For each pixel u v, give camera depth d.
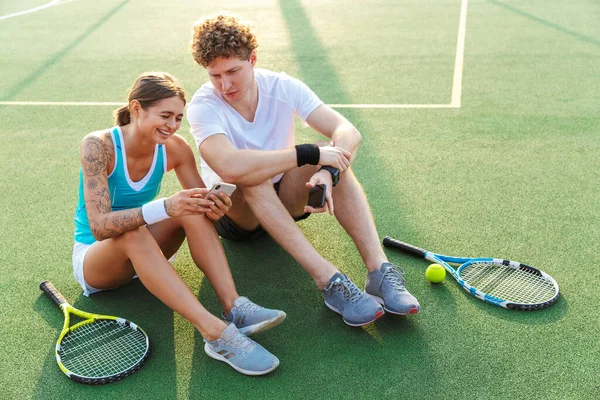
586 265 3.04
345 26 7.82
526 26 7.39
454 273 2.94
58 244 3.41
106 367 2.54
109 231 2.43
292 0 9.52
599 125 4.62
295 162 2.69
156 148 2.68
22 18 9.09
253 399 2.37
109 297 2.98
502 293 2.87
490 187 3.80
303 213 3.12
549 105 5.04
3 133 4.95
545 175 3.92
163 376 2.50
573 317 2.71
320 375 2.47
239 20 2.65
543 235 3.30
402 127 4.75
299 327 2.74
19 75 6.40
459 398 2.33
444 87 5.55
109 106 5.46
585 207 3.54
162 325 2.78
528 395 2.32
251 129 2.90
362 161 4.21
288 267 3.15
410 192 3.79
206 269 2.66
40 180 4.14
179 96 2.51
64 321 2.82
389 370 2.48
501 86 5.51
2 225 3.61
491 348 2.56
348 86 5.69
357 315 2.63
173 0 9.89
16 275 3.15
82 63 6.73
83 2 10.13
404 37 7.20
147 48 7.21
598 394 2.31
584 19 7.54
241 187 2.72
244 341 2.50
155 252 2.47
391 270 2.78
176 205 2.42
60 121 5.16
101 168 2.53
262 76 2.94
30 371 2.55
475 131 4.62
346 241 3.34
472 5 8.64
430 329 2.68
